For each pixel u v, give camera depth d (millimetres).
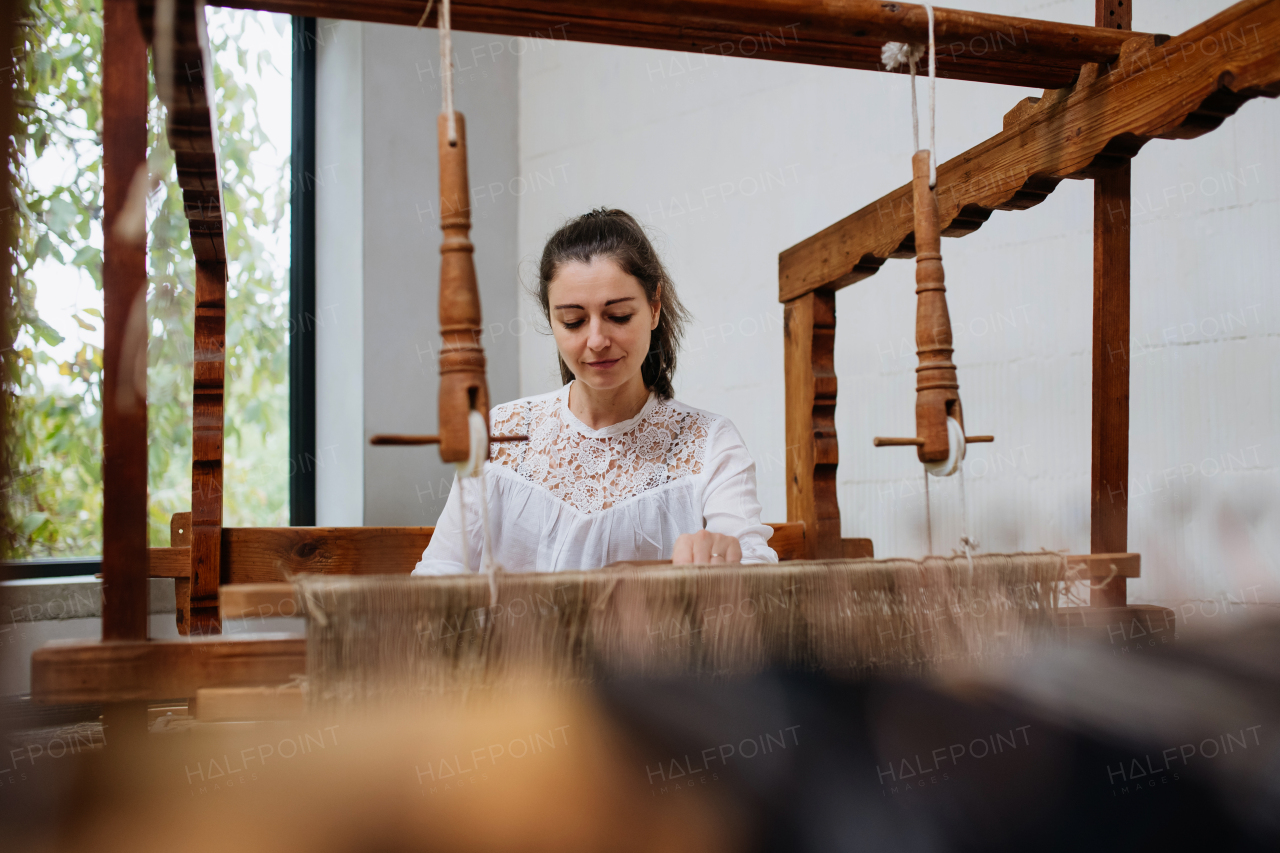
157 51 1004
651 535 1713
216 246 1657
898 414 2664
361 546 1888
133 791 1093
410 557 1928
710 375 3119
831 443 2146
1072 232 2359
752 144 3027
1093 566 1275
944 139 2600
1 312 1006
